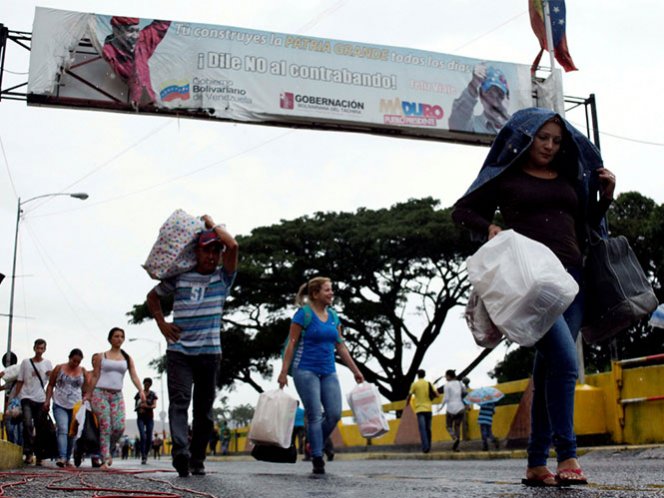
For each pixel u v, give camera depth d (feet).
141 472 21.15
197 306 18.30
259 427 21.63
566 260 11.53
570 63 49.29
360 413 26.13
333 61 43.62
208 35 41.93
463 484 13.65
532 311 10.55
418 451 59.88
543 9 48.78
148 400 49.21
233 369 110.83
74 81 40.19
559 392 11.18
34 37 39.99
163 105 40.81
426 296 106.52
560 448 11.39
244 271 102.27
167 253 17.97
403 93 44.70
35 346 34.40
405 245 102.17
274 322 108.27
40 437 31.81
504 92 46.96
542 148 11.84
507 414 48.88
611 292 11.68
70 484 14.71
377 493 11.96
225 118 41.65
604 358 88.94
